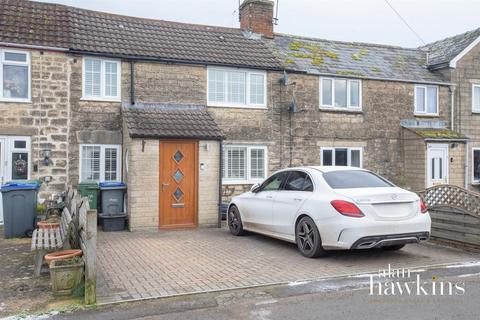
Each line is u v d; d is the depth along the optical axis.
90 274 5.59
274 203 9.05
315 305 5.48
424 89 17.77
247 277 6.75
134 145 11.32
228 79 14.63
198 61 13.96
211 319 5.06
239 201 10.41
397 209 7.58
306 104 15.70
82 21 14.12
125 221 11.55
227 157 14.50
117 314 5.23
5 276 6.93
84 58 12.84
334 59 17.25
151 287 6.25
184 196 11.90
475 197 8.81
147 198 11.40
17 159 12.13
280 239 9.37
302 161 15.56
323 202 7.69
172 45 14.47
